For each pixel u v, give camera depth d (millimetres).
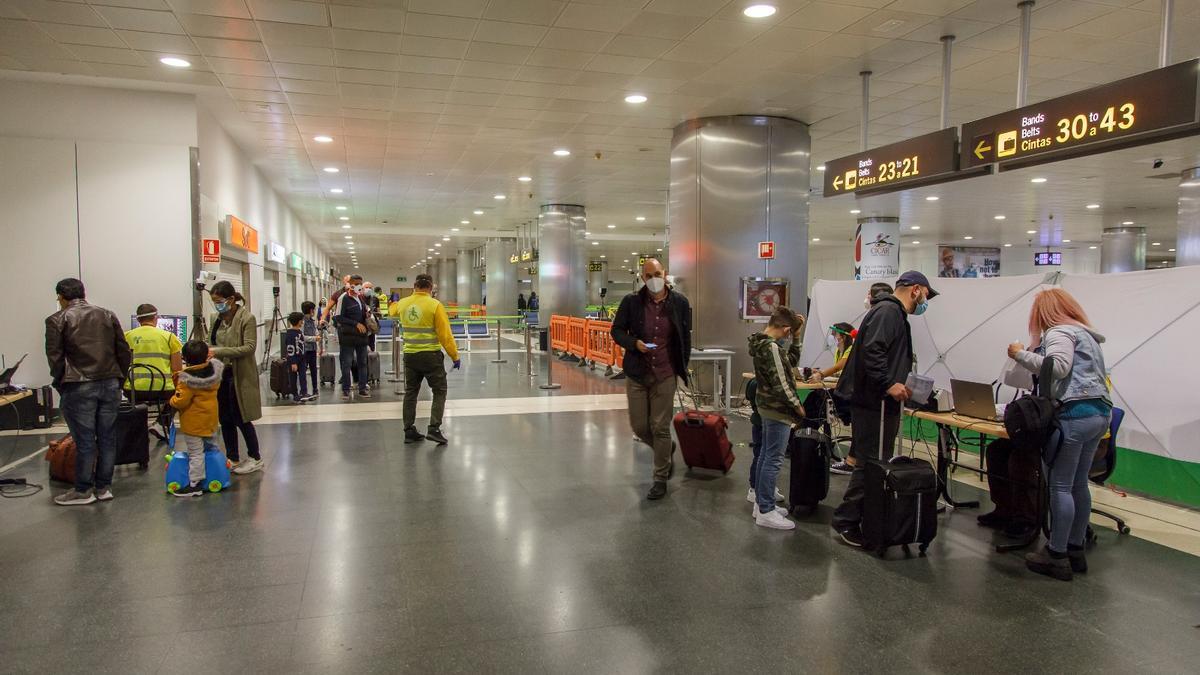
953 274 29844
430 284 7156
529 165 13250
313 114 9438
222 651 2959
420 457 6516
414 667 2840
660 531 4531
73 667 2826
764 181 9602
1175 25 6301
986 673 2846
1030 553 4004
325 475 5855
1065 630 3225
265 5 5848
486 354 18000
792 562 4031
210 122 9375
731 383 9625
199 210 8602
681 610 3391
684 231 9945
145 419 6004
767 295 9555
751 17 6129
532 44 6801
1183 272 5211
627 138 10930
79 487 4980
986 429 4469
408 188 16219
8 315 8070
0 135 8023
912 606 3465
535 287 42875
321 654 2939
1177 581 3807
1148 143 4805
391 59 7230
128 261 8391
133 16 6086
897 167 7047
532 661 2898
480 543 4277
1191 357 5082
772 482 4641
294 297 20344
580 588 3635
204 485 5340
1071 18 6137
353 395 10531
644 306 5281
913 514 4082
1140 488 5387
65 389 4914
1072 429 3715
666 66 7488
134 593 3531
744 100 8812
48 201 8172
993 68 7562
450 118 9688
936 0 5762
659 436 5277
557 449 6887
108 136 8305
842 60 7289
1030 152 5586
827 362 8852
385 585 3650
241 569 3848
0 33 6496
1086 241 28516
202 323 7949
